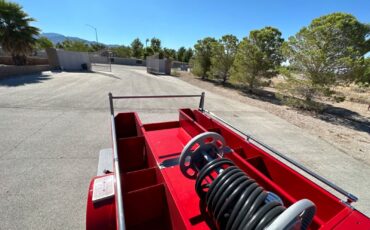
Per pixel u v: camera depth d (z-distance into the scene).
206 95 12.08
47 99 7.77
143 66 44.81
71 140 4.39
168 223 1.78
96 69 24.64
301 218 1.15
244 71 13.89
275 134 5.95
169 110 7.59
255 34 13.13
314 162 4.31
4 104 6.70
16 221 2.26
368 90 19.81
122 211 1.20
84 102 7.77
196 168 1.94
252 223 1.09
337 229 1.41
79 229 2.21
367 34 8.59
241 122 6.91
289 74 9.91
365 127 7.91
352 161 4.50
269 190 1.86
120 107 7.50
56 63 19.97
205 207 1.82
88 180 3.05
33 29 16.00
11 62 18.44
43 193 2.72
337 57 8.50
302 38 9.31
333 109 11.44
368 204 3.07
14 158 3.54
